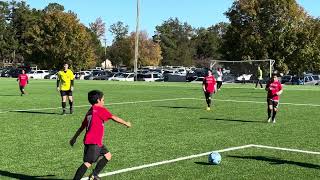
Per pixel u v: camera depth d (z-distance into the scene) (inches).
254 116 687.7
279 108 837.8
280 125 583.8
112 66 4840.1
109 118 269.9
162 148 414.0
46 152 391.2
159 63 4849.9
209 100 789.9
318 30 2514.8
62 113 708.0
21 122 596.1
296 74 2610.7
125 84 1873.8
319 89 1574.8
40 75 2878.9
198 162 355.6
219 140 460.1
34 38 3105.3
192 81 2272.4
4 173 317.4
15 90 1382.9
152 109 790.5
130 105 870.4
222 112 746.2
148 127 551.8
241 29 2600.9
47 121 608.7
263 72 2127.2
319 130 538.3
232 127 560.4
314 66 2591.0
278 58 2524.6
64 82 700.0
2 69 3474.4
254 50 2564.0
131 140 455.8
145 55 4188.0
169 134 497.7
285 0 2495.1
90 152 264.2
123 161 357.1
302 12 2546.8
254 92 1341.0
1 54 4124.0
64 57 3073.3
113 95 1167.6
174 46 5482.3
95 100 272.7
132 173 319.0
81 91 1348.4
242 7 2566.4
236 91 1392.7
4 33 4020.7
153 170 328.2
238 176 312.3
